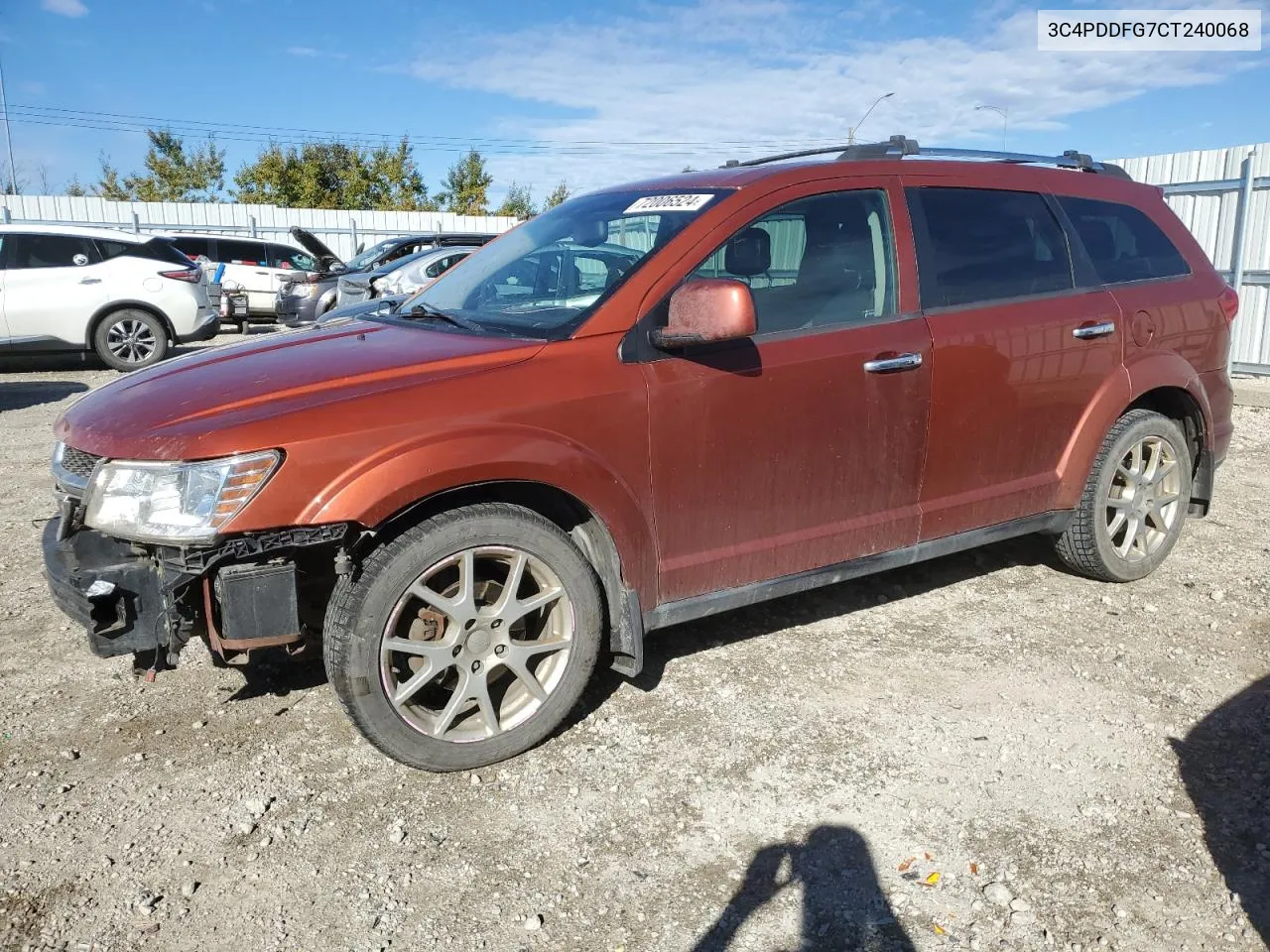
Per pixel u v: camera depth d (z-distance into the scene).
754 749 3.21
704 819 2.85
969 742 3.24
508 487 3.11
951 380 3.78
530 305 3.46
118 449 2.80
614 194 3.97
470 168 44.94
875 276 3.70
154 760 3.18
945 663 3.82
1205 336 4.68
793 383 3.42
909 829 2.79
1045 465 4.22
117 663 3.86
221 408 2.83
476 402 2.92
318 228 25.61
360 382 2.93
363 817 2.88
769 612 4.32
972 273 3.94
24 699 3.57
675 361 3.22
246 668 3.81
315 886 2.59
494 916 2.47
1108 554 4.48
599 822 2.85
